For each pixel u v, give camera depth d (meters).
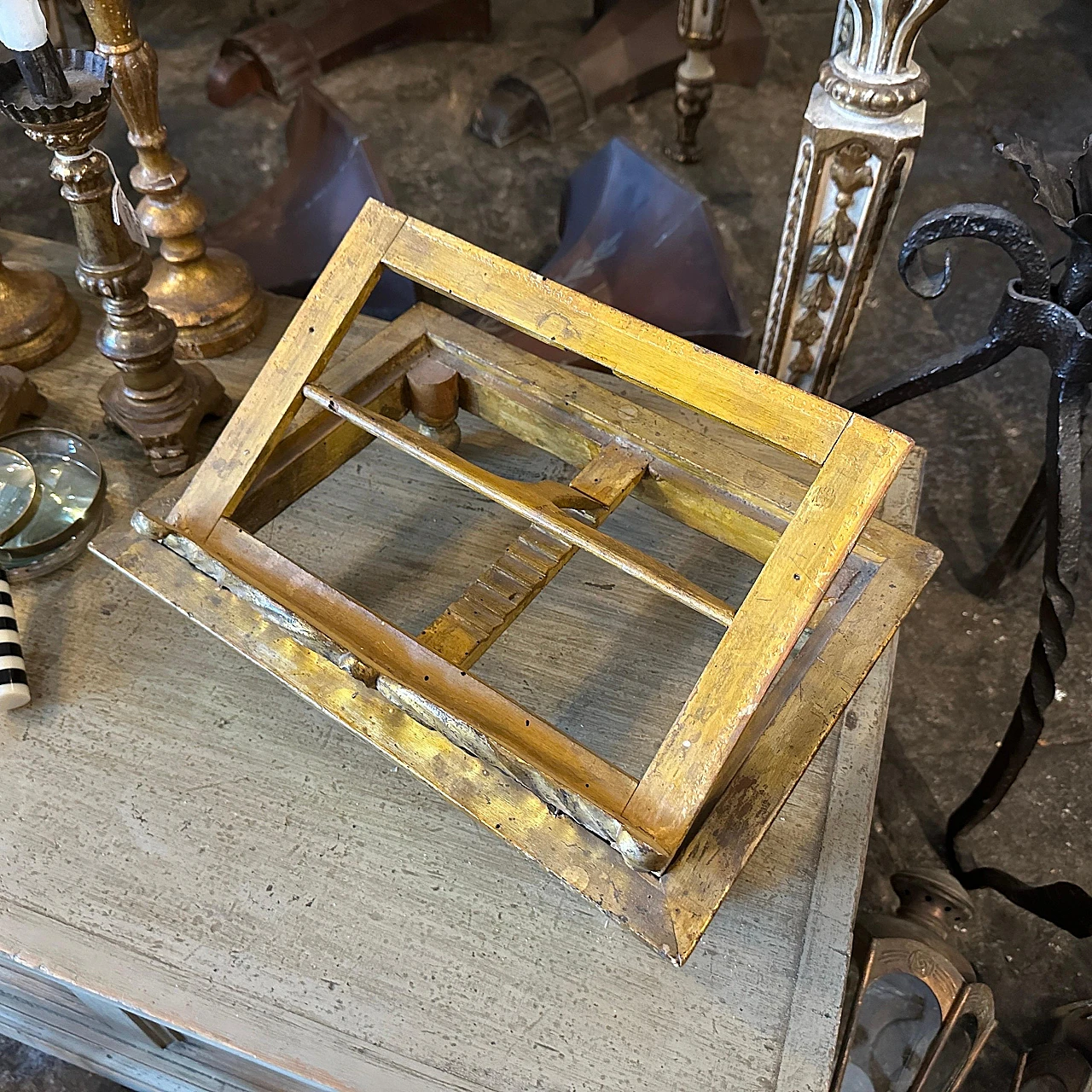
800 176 0.88
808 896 0.67
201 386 0.89
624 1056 0.62
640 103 1.91
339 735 0.74
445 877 0.68
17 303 0.97
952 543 1.26
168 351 0.82
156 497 0.75
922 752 1.11
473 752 0.61
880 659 0.78
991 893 1.03
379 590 0.82
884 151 0.83
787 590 0.59
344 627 0.66
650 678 0.77
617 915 0.58
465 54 2.03
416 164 1.78
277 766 0.73
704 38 1.58
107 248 0.74
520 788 0.62
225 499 0.72
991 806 0.94
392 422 0.71
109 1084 0.93
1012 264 1.59
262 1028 0.63
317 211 1.27
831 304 0.96
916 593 0.69
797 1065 0.62
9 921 0.67
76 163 0.68
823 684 0.65
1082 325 0.77
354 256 0.72
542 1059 0.62
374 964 0.65
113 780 0.72
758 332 1.50
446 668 0.64
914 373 0.91
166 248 0.94
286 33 1.86
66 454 0.88
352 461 0.90
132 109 0.84
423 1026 0.63
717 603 0.62
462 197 1.71
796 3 2.15
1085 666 1.17
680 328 1.21
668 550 0.84
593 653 0.79
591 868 0.59
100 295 0.77
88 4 0.78
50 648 0.79
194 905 0.67
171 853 0.69
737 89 1.95
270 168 1.75
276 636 0.68
